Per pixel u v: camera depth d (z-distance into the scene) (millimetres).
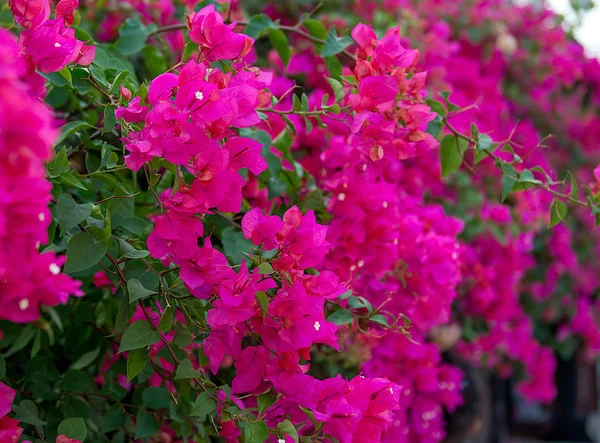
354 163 1522
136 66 1869
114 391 1455
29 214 973
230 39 1267
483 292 2398
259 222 1253
